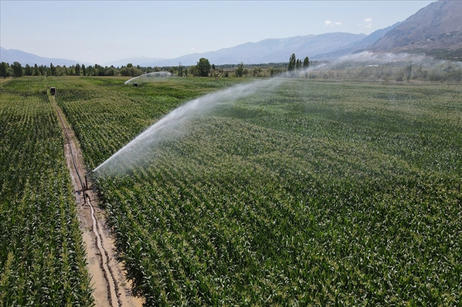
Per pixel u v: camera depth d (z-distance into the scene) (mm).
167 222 18266
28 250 15406
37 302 12156
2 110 58625
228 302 12273
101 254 16094
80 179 25156
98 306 12820
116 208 19750
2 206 20016
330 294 12523
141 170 26656
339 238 16266
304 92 82250
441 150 33906
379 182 24188
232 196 21703
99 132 41062
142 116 52938
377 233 17062
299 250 15273
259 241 16141
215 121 47938
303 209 19688
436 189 22906
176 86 98062
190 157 31047
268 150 33531
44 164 28625
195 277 13461
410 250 15359
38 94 82188
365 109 59062
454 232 17000
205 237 16312
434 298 12305
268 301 12258
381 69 129000
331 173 26453
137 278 14516
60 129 42906
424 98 73250
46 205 19734
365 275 13391
